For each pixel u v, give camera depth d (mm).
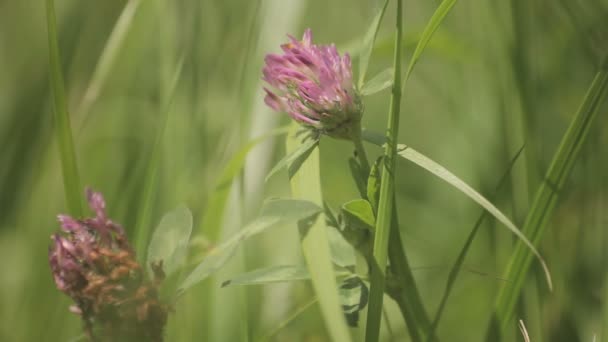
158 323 510
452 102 667
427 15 669
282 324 555
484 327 619
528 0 623
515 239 604
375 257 521
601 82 549
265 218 507
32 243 684
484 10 628
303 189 526
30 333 644
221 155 645
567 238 619
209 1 716
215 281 613
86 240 512
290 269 520
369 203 523
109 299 508
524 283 561
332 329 498
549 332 587
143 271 513
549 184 555
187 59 671
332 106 524
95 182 708
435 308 638
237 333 613
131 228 637
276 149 711
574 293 603
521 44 616
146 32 692
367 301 525
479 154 646
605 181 617
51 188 696
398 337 622
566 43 653
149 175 594
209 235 603
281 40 656
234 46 707
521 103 611
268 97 528
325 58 526
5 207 706
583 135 553
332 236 537
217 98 698
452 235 664
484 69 642
